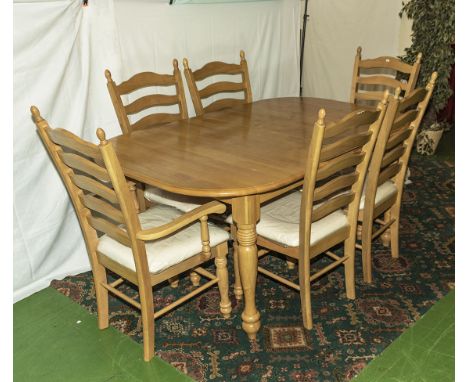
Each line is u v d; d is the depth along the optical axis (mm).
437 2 3164
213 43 2936
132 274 1709
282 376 1692
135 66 2529
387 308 2035
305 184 1632
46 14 2049
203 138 2064
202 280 2326
